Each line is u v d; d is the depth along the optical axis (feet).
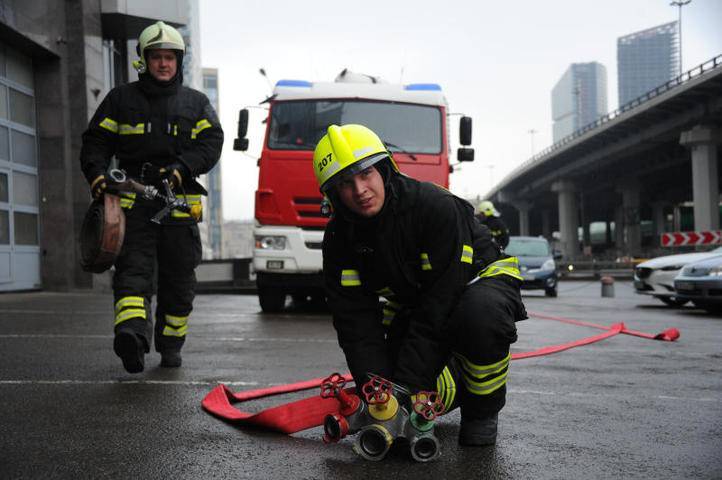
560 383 14.07
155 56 14.49
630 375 15.24
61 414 10.65
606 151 193.26
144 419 10.37
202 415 10.68
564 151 210.38
